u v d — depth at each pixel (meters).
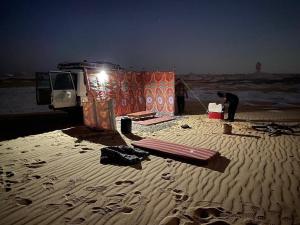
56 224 3.50
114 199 4.22
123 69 14.98
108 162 5.99
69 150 7.04
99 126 9.69
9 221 3.58
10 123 12.23
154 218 3.64
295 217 3.67
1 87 39.81
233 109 11.51
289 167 5.62
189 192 4.47
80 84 11.60
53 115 15.02
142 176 5.20
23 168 5.64
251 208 3.91
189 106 19.22
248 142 7.77
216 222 3.53
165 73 13.78
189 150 6.50
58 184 4.81
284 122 11.23
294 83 45.53
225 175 5.22
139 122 11.13
